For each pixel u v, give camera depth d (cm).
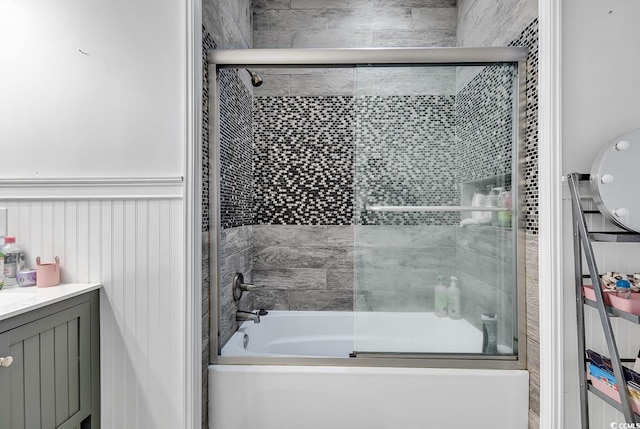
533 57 143
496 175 152
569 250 133
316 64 153
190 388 138
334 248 235
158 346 140
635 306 110
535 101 142
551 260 133
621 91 134
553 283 133
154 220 140
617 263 133
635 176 123
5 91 142
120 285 141
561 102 132
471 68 152
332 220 235
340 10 242
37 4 141
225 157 172
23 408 104
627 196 123
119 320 141
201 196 144
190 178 138
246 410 148
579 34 133
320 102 232
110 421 141
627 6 133
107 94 141
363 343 153
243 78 205
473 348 151
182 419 139
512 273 152
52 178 140
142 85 140
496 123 152
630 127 134
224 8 178
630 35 133
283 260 235
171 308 140
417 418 145
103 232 141
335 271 235
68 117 141
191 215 138
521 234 150
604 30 133
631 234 117
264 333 214
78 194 141
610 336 111
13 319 100
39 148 142
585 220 121
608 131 134
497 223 152
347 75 231
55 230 141
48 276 133
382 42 243
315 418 147
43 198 141
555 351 133
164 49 140
